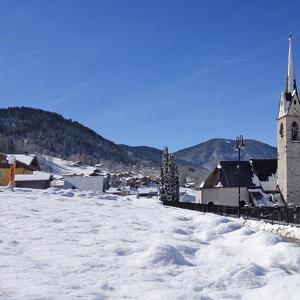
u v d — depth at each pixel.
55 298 6.70
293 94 81.38
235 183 84.69
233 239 13.85
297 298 7.58
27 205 22.25
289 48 82.38
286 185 80.31
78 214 19.59
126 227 15.95
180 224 17.84
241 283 8.71
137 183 154.62
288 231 27.70
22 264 8.95
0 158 85.50
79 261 9.58
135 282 8.20
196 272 9.39
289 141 80.75
